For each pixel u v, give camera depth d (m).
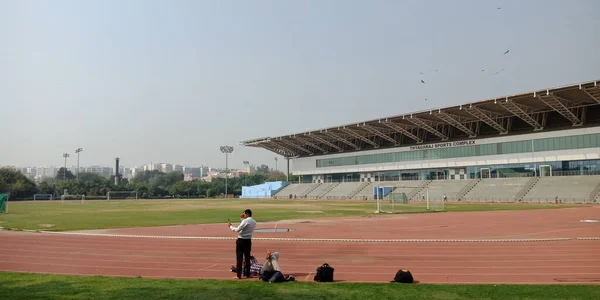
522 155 75.88
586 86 57.59
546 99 63.84
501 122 80.19
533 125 74.12
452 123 81.69
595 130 66.81
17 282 10.30
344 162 111.31
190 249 17.08
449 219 35.03
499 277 11.34
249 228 11.11
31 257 14.98
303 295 8.89
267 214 42.03
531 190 69.56
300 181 127.19
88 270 12.53
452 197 78.69
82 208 57.75
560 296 8.87
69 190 136.12
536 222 31.08
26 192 124.62
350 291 9.30
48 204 76.94
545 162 73.12
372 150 103.81
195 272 12.13
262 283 10.21
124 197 138.88
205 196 153.88
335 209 52.78
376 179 103.56
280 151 127.19
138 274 11.88
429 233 23.42
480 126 85.75
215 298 8.59
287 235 22.27
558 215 38.81
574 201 61.88
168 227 27.45
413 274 11.77
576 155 68.75
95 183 146.25
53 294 8.95
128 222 31.59
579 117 70.06
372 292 9.21
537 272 12.03
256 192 136.25
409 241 19.45
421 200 82.25
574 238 20.31
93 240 20.12
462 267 12.88
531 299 8.62
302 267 12.92
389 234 22.86
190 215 40.56
